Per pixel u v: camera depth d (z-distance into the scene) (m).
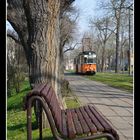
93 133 5.13
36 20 7.96
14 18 11.86
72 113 6.65
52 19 8.05
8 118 10.88
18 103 16.05
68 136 4.90
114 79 40.03
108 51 95.81
